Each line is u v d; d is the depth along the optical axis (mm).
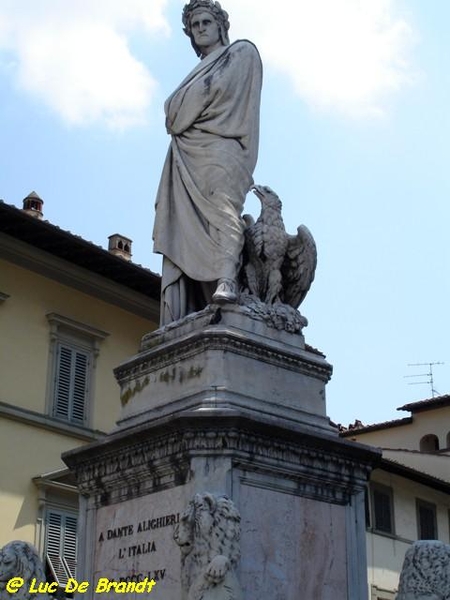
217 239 8594
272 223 8836
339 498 7875
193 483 7254
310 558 7496
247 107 9102
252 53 9297
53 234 22906
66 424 23188
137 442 7789
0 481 21500
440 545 6797
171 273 8914
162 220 9039
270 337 8328
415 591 6656
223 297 8234
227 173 8742
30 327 23312
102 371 24656
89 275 24625
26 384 22766
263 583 7137
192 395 7844
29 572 7469
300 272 8898
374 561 27719
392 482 29234
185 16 9859
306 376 8352
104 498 8141
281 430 7504
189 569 6738
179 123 9133
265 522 7312
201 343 7949
